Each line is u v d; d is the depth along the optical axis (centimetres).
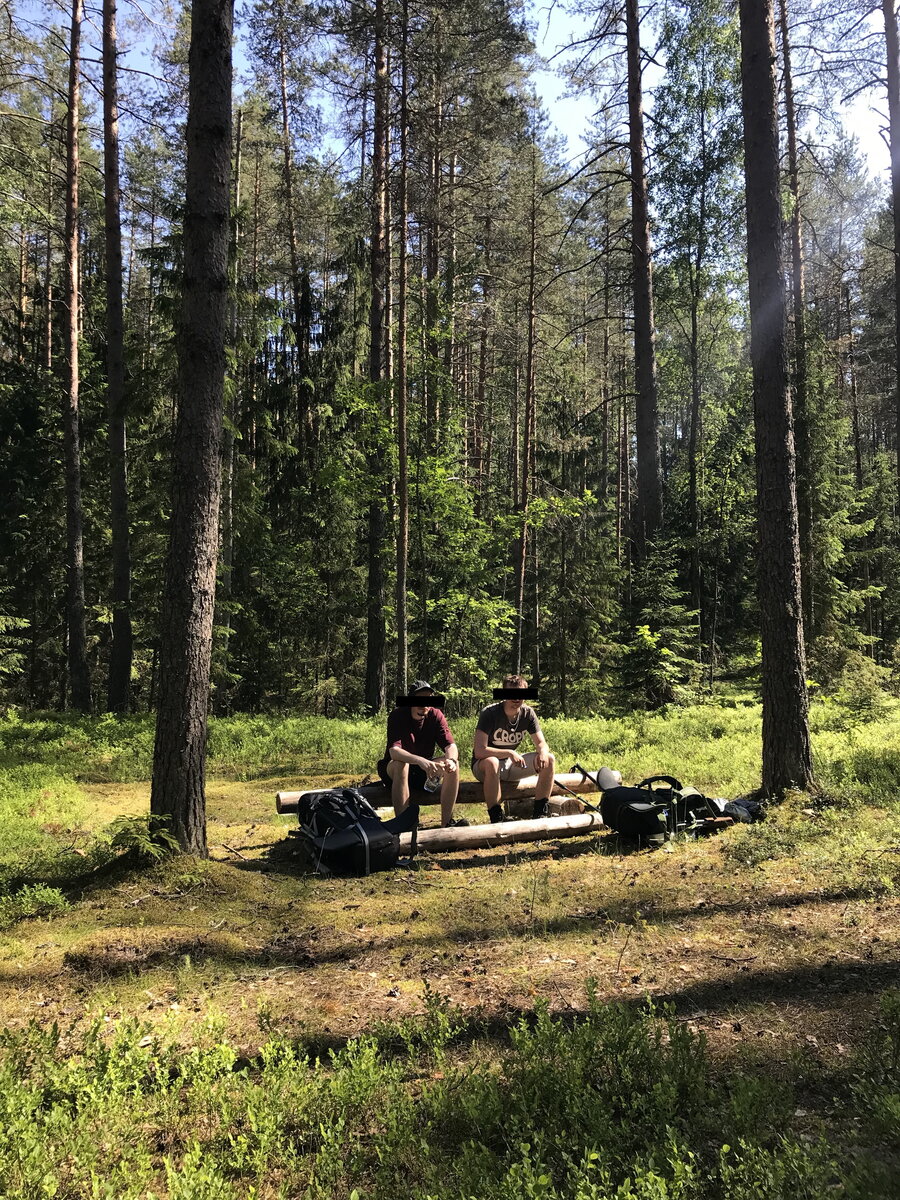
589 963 422
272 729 1398
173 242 1551
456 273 1834
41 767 1021
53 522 2258
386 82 1420
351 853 596
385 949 453
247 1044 341
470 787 746
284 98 2334
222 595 1795
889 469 3444
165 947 447
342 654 2175
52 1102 272
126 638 1658
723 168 2080
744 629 2438
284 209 2636
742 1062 308
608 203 2767
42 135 1878
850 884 505
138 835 552
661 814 655
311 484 2127
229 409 1803
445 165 1888
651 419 1739
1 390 2238
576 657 1900
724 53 2091
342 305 2106
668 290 2242
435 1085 280
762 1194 212
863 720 1159
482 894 544
